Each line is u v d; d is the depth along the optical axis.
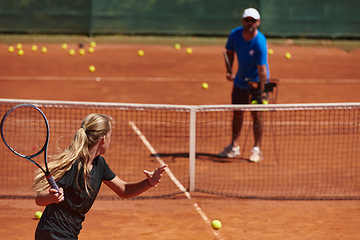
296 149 27.59
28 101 20.55
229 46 25.84
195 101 40.72
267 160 25.66
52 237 9.84
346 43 74.81
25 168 23.16
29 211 17.92
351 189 21.33
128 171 23.14
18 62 58.41
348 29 75.69
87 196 10.12
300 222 17.23
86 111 34.91
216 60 64.38
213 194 20.33
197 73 55.47
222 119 34.25
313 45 74.44
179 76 53.31
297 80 52.19
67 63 58.97
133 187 11.05
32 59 60.75
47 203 9.61
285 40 74.75
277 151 27.23
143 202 19.25
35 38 70.69
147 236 15.68
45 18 71.75
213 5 74.12
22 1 70.56
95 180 10.34
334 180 22.53
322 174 23.39
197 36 74.88
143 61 62.28
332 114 35.91
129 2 72.94
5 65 56.06
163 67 58.69
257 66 24.41
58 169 9.77
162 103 39.59
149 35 74.19
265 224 16.97
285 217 17.75
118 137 29.27
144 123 32.56
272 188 21.30
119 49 69.56
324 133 30.47
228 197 19.98
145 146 27.72
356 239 15.75
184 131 31.06
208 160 25.52
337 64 64.25
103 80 49.44
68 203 9.92
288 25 74.88
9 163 23.77
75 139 9.97
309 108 21.31
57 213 9.91
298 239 15.62
